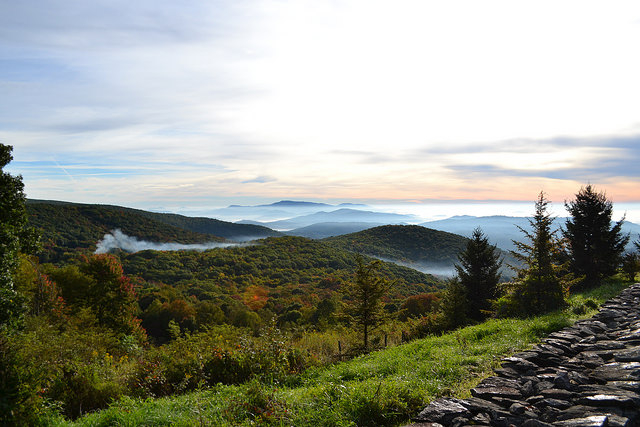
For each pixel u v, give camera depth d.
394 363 7.86
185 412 5.97
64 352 9.88
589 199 24.12
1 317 10.46
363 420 4.99
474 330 10.85
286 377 8.48
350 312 14.77
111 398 7.58
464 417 4.61
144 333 34.62
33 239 12.09
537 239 13.83
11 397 5.51
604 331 8.66
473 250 26.38
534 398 5.00
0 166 11.24
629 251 24.23
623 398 4.46
